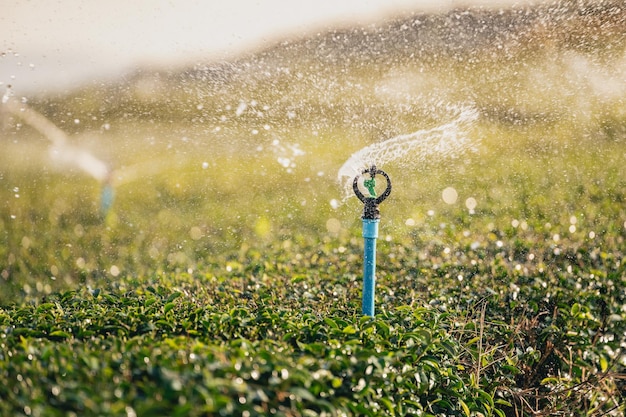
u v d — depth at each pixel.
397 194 8.08
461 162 9.09
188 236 6.96
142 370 2.48
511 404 3.63
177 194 8.56
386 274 5.02
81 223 7.44
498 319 4.20
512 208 7.26
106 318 3.38
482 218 6.90
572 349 3.82
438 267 5.13
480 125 9.23
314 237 6.58
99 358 2.62
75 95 9.51
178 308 3.74
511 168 8.84
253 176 9.10
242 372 2.48
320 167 8.73
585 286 4.50
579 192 7.75
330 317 3.59
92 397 2.22
